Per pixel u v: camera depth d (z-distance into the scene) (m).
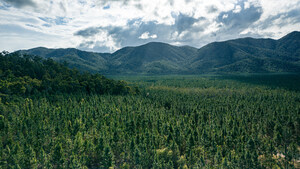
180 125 99.25
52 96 148.25
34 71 190.12
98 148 70.69
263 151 75.19
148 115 112.19
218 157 66.06
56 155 64.31
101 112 116.38
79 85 178.00
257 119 115.38
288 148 78.62
